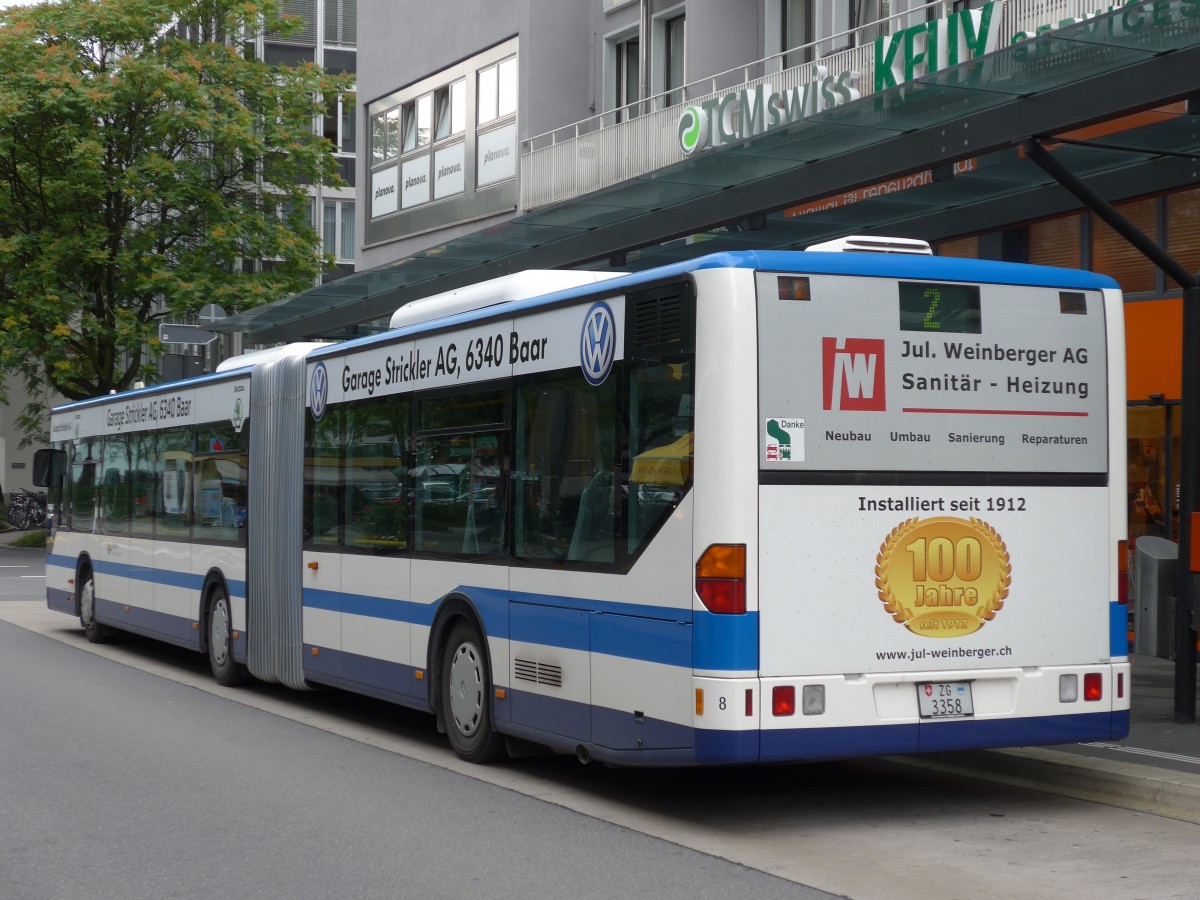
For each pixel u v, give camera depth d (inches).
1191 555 407.8
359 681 450.0
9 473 2370.8
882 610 303.4
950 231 621.6
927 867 275.1
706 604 293.1
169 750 414.9
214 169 1553.9
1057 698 318.7
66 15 1503.4
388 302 792.9
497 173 1029.8
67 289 1517.0
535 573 351.6
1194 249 576.1
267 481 522.3
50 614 883.4
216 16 1588.3
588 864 278.7
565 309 344.5
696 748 293.4
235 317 906.7
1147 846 291.4
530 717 354.3
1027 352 319.6
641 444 314.2
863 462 303.4
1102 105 399.2
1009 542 315.6
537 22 992.9
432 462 406.6
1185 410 413.1
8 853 291.3
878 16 732.0
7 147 1481.3
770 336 297.9
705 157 501.4
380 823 317.1
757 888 259.6
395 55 1158.3
